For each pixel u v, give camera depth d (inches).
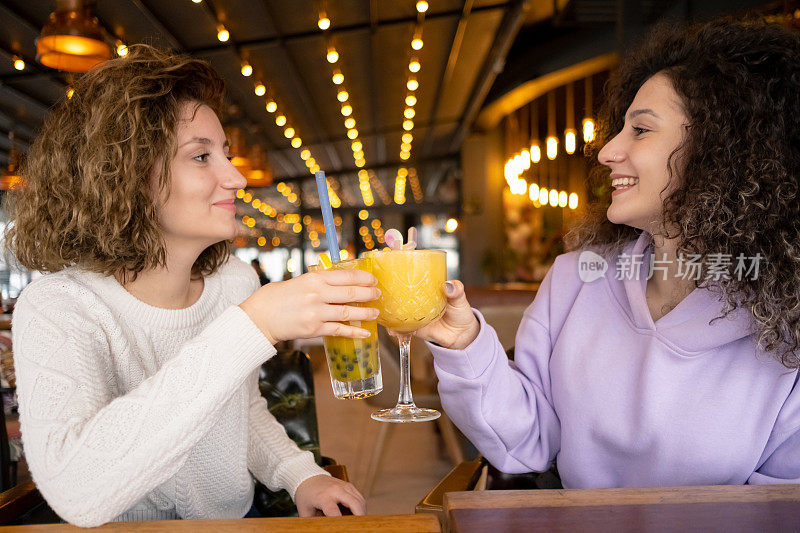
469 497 29.7
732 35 42.1
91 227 39.9
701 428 40.0
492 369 44.6
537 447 49.7
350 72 290.5
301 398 60.2
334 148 463.2
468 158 450.0
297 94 314.7
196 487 45.4
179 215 40.9
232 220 42.9
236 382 31.5
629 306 46.1
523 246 444.8
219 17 215.8
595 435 45.2
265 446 51.1
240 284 53.2
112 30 216.5
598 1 265.9
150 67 40.7
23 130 323.6
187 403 30.4
